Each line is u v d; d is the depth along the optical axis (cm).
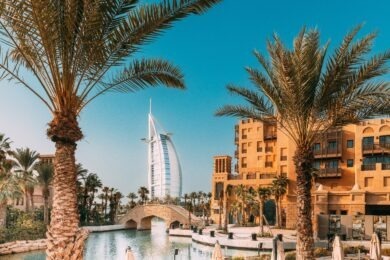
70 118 1136
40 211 7719
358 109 1777
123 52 1198
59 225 1082
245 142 9856
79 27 1080
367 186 7175
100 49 1140
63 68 1116
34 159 7088
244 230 7600
